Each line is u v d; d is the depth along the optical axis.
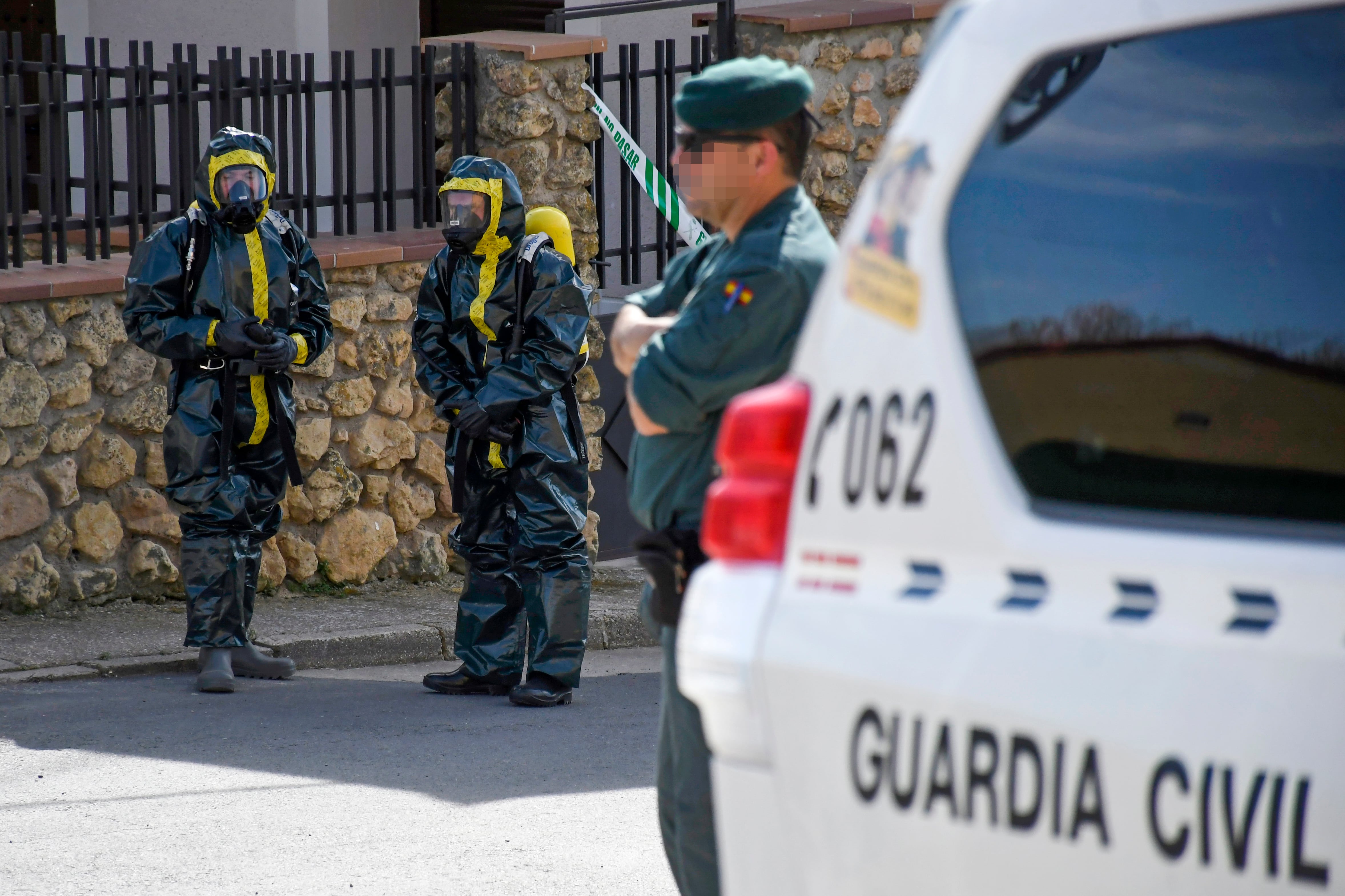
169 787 19.92
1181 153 8.07
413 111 31.67
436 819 18.81
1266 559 7.21
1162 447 7.69
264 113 29.67
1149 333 7.87
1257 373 7.62
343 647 27.83
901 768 8.07
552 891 16.45
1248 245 7.80
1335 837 6.72
